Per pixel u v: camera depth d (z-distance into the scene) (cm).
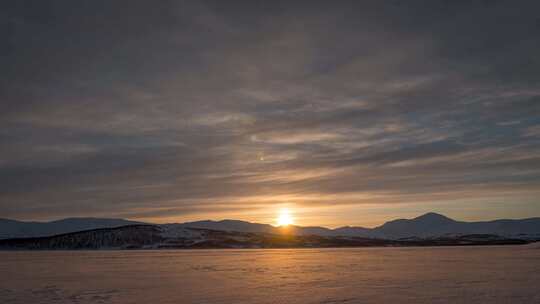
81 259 10206
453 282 4772
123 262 8850
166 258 10506
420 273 5922
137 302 3528
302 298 3675
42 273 6219
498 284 4544
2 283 4891
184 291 4159
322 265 7662
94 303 3491
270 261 9006
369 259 9569
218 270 6662
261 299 3641
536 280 4897
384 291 4066
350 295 3828
